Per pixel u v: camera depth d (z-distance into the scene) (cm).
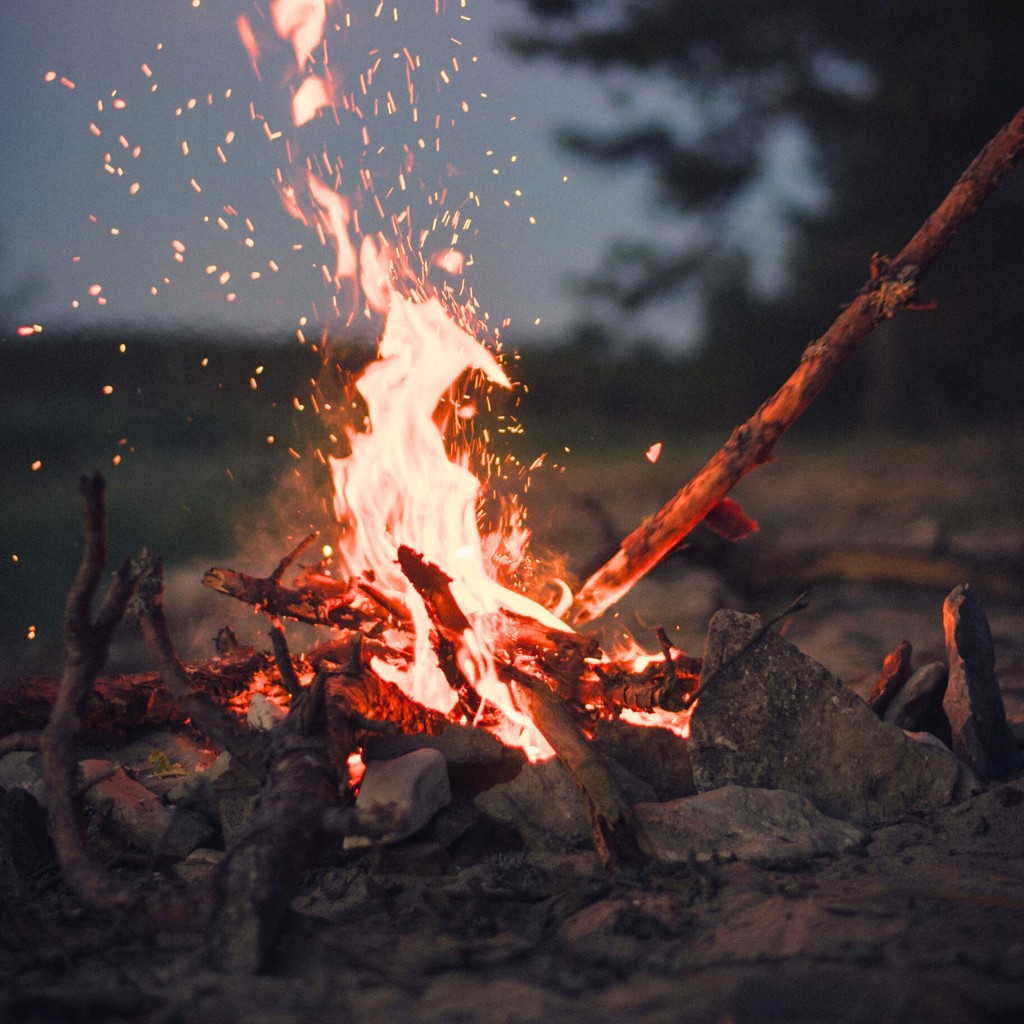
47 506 1113
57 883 244
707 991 170
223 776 254
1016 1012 158
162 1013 165
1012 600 616
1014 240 1844
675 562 617
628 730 283
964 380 2069
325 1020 163
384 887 232
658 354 2455
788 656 270
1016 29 1645
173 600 632
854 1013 157
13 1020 167
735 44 1834
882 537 814
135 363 1398
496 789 262
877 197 1842
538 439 1881
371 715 255
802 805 251
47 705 289
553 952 192
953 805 262
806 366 289
